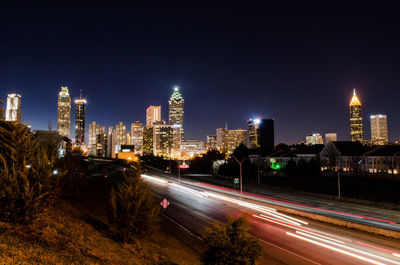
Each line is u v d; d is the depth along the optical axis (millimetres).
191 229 31672
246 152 114312
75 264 12156
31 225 15156
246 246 12977
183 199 52344
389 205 46188
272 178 82250
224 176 100688
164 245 21219
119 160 177875
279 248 24562
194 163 139375
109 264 13742
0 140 15648
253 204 47344
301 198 55938
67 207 24828
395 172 66688
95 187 55219
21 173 15070
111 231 18641
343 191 58656
